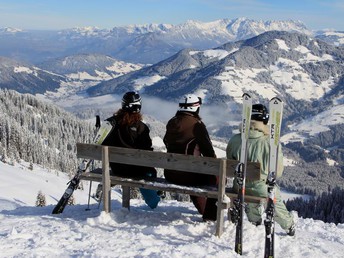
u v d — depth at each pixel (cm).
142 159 648
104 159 663
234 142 634
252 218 653
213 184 667
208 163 607
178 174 652
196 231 617
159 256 477
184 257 487
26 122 15100
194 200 702
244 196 604
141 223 653
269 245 527
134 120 678
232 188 646
